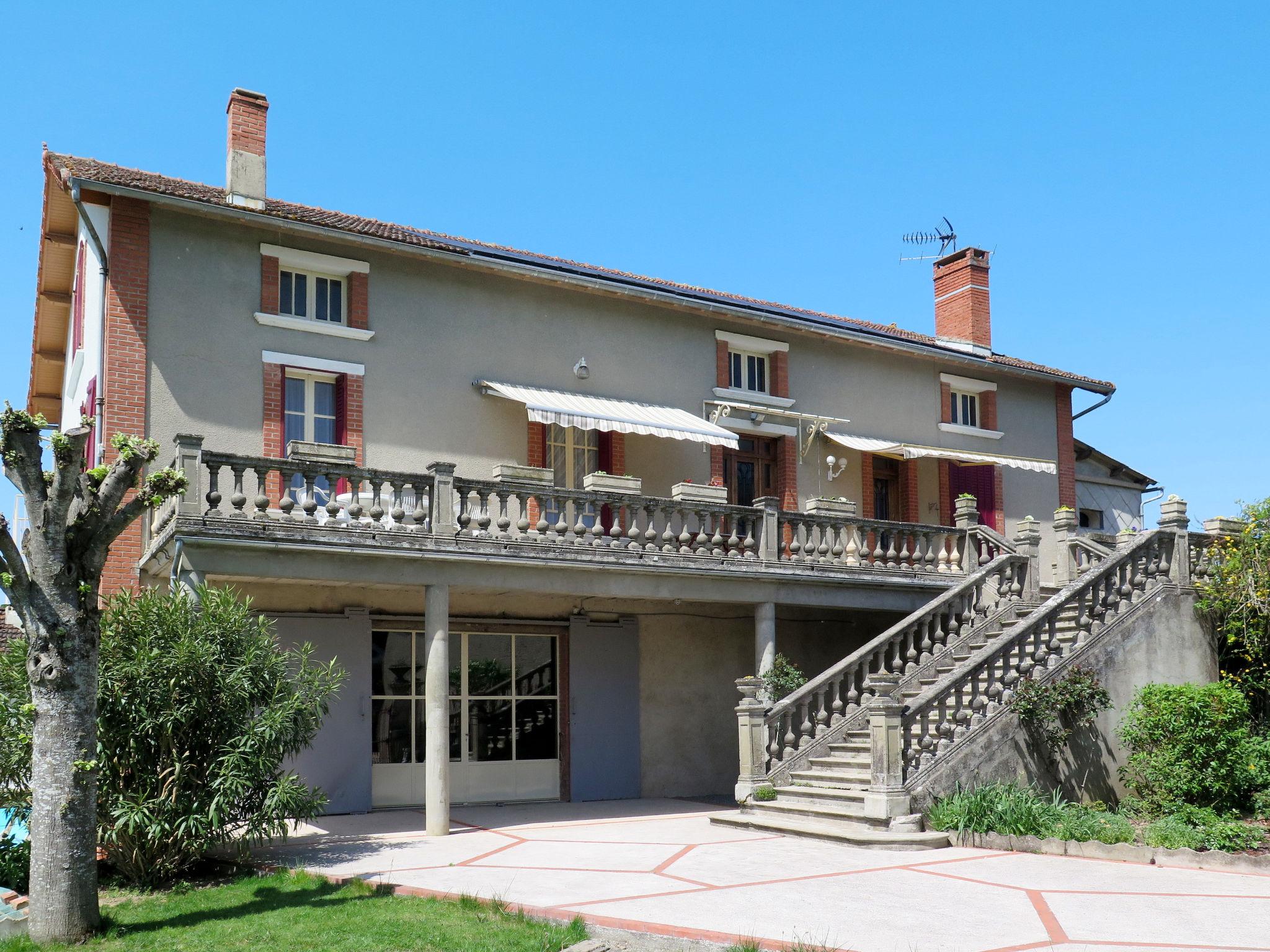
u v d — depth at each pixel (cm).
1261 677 1603
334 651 1647
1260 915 914
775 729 1545
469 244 2027
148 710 1082
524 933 862
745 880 1062
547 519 1599
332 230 1648
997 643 1447
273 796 1119
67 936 878
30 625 899
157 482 937
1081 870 1113
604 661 1886
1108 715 1501
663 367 1998
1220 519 1709
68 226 1916
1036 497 2455
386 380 1723
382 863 1181
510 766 1812
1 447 895
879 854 1209
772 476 2138
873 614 2169
